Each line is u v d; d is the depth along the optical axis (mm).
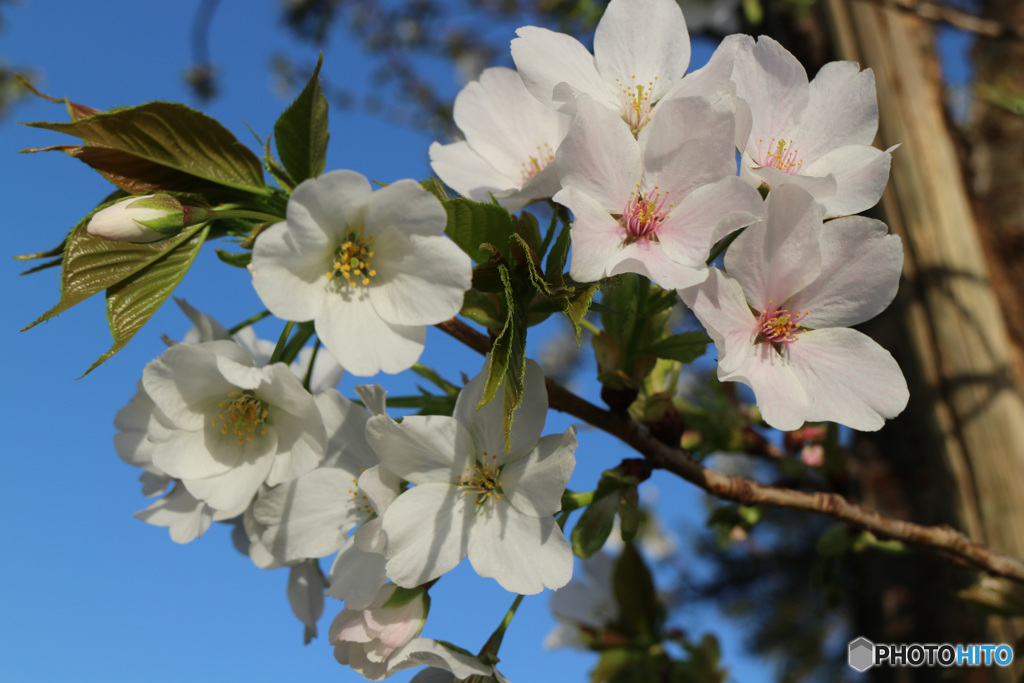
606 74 257
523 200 261
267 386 235
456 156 280
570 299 224
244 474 242
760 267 244
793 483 369
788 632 859
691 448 368
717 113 231
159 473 282
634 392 263
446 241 219
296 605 273
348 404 249
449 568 231
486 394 210
